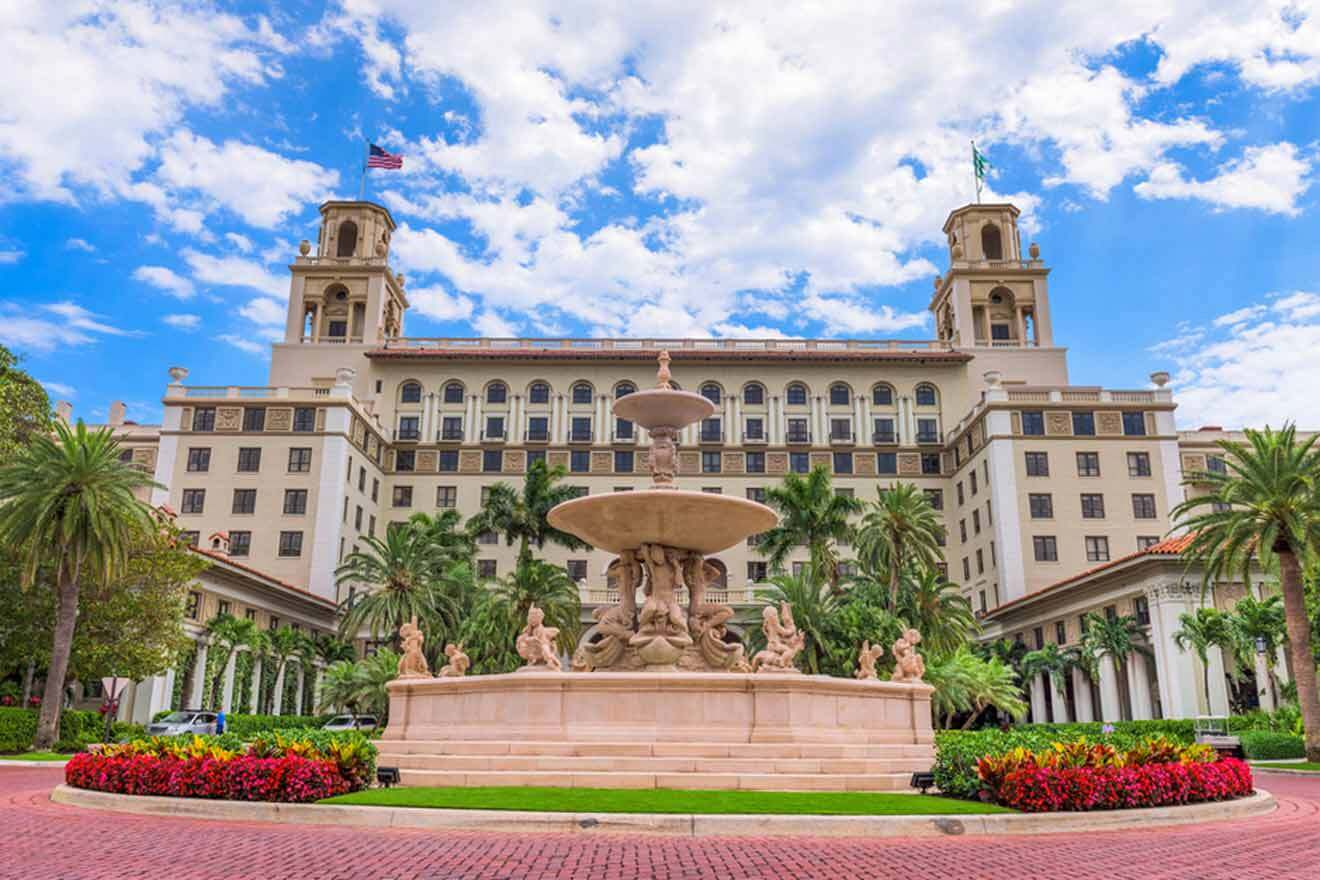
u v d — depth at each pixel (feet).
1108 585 167.73
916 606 156.46
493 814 36.76
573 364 254.88
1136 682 160.04
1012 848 33.50
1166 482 220.43
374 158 276.62
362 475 232.12
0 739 97.25
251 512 213.46
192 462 217.77
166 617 118.52
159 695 144.97
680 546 68.54
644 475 246.68
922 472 250.16
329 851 31.24
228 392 223.30
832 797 42.80
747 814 36.76
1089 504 219.00
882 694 58.34
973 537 234.58
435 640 160.45
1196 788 43.93
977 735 54.19
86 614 112.78
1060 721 183.32
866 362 255.70
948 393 254.88
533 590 158.30
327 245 271.28
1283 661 146.41
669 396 72.74
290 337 258.98
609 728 51.29
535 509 168.76
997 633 216.33
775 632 59.93
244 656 166.20
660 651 65.51
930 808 39.78
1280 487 104.47
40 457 104.01
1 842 33.01
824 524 163.32
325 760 42.80
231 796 41.11
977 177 295.28
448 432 249.96
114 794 43.42
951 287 273.54
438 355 250.57
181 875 27.22
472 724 54.44
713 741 50.44
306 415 220.02
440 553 162.50
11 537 100.32
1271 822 42.55
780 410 253.44
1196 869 29.55
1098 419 224.53
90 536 102.12
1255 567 150.82
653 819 36.04
